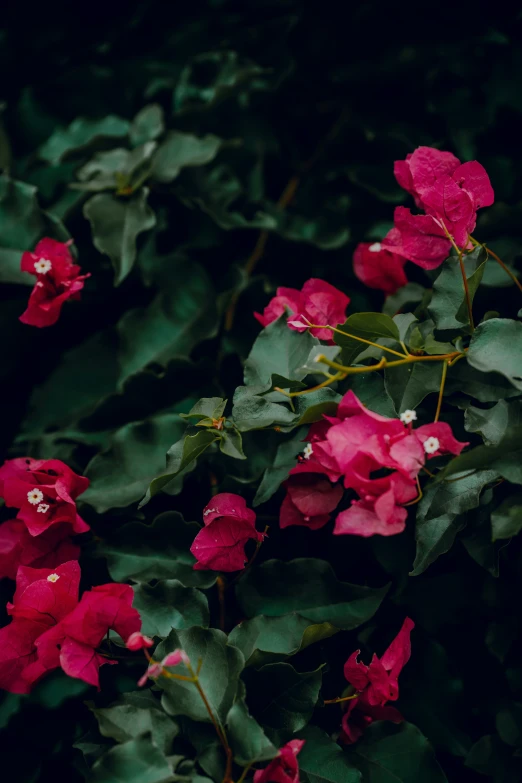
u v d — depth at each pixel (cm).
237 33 96
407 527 84
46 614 78
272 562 81
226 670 76
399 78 94
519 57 92
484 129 92
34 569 79
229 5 96
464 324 77
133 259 87
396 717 80
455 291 78
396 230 81
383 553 83
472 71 92
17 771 84
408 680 82
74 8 98
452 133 92
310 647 81
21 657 79
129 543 83
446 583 83
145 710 76
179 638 77
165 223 93
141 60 97
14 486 81
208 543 80
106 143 92
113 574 82
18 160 97
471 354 76
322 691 81
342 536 84
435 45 93
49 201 94
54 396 91
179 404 88
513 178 91
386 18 94
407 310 84
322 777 77
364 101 95
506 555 82
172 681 76
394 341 80
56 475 82
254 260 92
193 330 89
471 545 79
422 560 77
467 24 93
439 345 77
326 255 92
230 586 83
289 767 75
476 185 79
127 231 89
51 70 99
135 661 81
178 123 94
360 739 79
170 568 82
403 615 83
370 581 84
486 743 81
